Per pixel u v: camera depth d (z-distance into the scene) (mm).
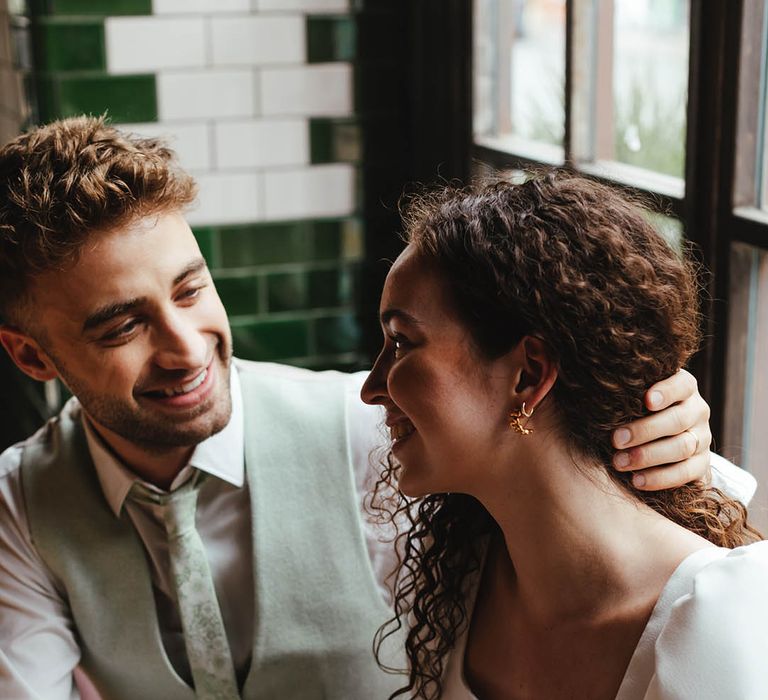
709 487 1132
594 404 1002
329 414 1574
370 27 2908
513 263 982
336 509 1538
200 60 2820
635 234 1038
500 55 2670
